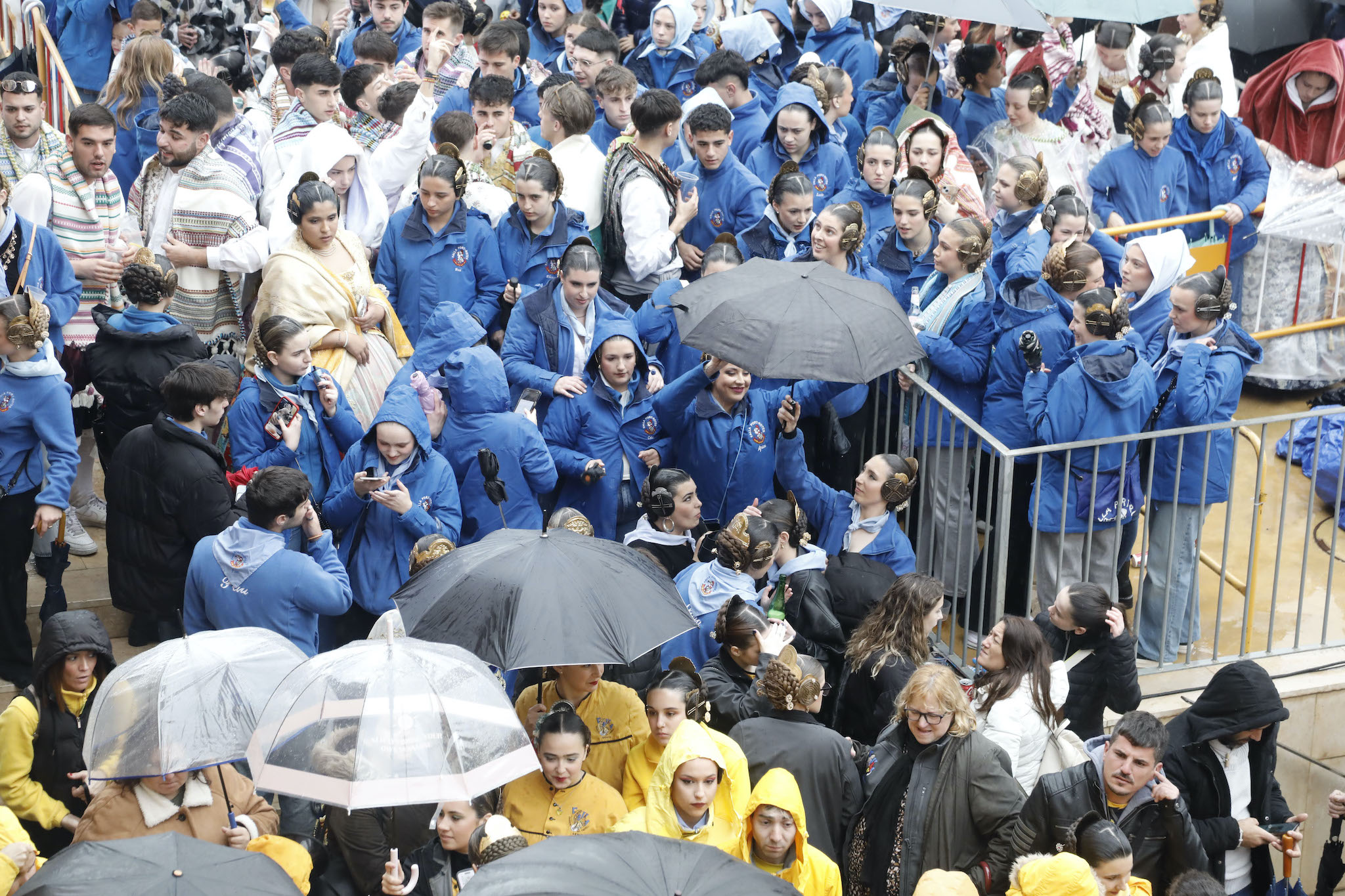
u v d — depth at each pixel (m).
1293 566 30.39
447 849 17.39
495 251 27.70
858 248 26.95
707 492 25.66
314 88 29.02
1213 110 34.72
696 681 19.22
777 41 38.19
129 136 32.47
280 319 23.50
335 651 16.67
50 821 18.91
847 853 19.08
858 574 23.62
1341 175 35.69
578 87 29.44
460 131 29.05
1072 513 25.72
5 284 24.55
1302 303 35.97
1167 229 34.78
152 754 16.56
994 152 35.09
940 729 18.31
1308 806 26.94
